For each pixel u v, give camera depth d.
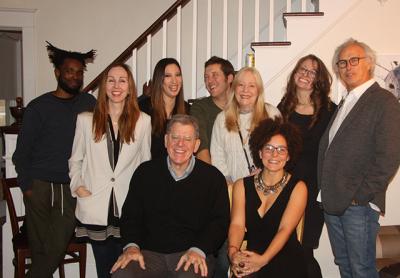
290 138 2.17
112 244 2.44
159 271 2.14
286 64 3.17
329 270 3.25
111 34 4.70
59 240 2.62
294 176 2.21
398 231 3.26
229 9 4.49
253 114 2.45
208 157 2.67
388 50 3.20
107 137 2.33
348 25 3.18
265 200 2.19
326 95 2.58
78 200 2.35
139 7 4.70
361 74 2.28
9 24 4.58
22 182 2.52
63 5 4.64
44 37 4.64
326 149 2.40
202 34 4.56
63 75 2.57
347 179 2.21
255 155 2.26
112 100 2.31
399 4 3.17
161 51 4.59
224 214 2.22
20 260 2.69
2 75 5.41
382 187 2.11
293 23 3.18
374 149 2.16
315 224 2.53
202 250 2.11
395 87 3.19
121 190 2.34
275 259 2.10
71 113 2.60
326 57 3.19
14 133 3.14
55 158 2.56
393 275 2.87
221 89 2.74
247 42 4.48
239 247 2.16
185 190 2.21
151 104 2.61
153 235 2.21
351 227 2.26
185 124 2.16
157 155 2.56
